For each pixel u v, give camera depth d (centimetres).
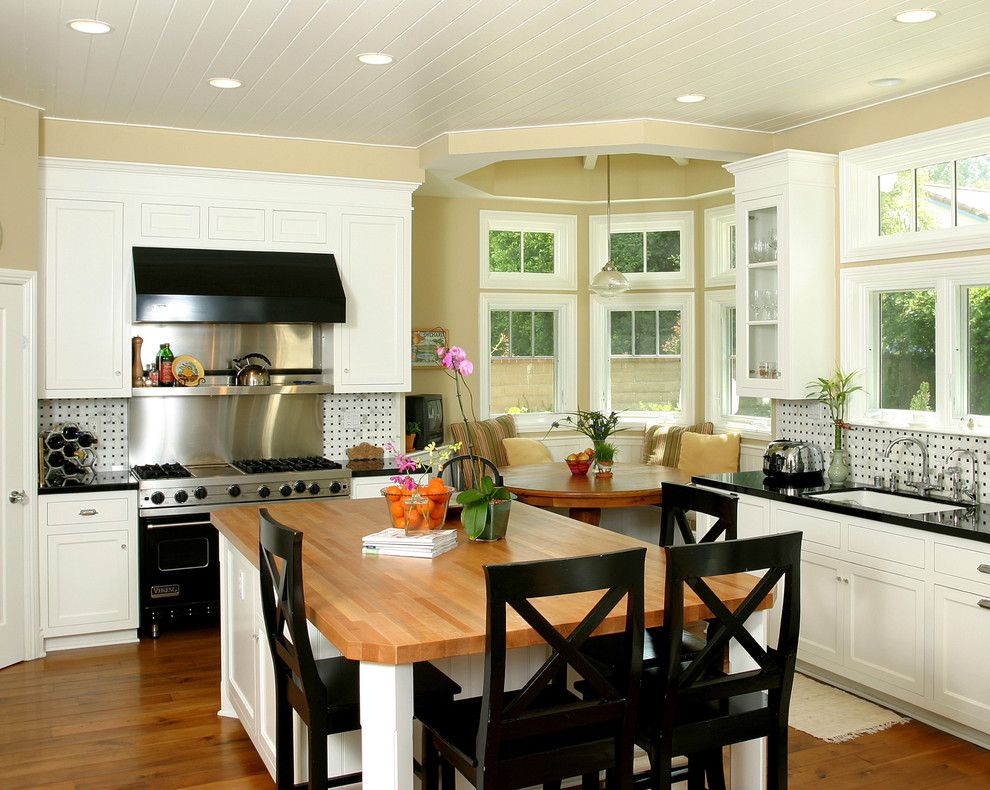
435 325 726
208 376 579
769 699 267
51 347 511
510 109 499
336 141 574
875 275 490
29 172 485
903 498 452
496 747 226
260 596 323
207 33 375
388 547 319
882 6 351
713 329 731
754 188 527
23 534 483
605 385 775
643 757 360
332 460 611
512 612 253
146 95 466
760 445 669
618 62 416
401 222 596
